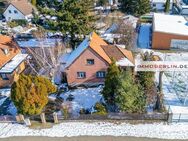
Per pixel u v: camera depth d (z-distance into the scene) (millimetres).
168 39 54188
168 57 51281
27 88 31234
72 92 40031
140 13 78062
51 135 31734
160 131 31281
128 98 31438
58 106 36406
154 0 85938
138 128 31938
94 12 75750
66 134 31750
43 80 33531
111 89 33094
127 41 54125
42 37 51406
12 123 33938
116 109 33750
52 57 41906
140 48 55719
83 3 49531
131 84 32281
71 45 52438
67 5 48969
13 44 47688
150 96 34000
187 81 41281
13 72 41781
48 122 33719
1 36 47094
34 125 33344
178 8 84688
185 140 29891
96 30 57125
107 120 33469
